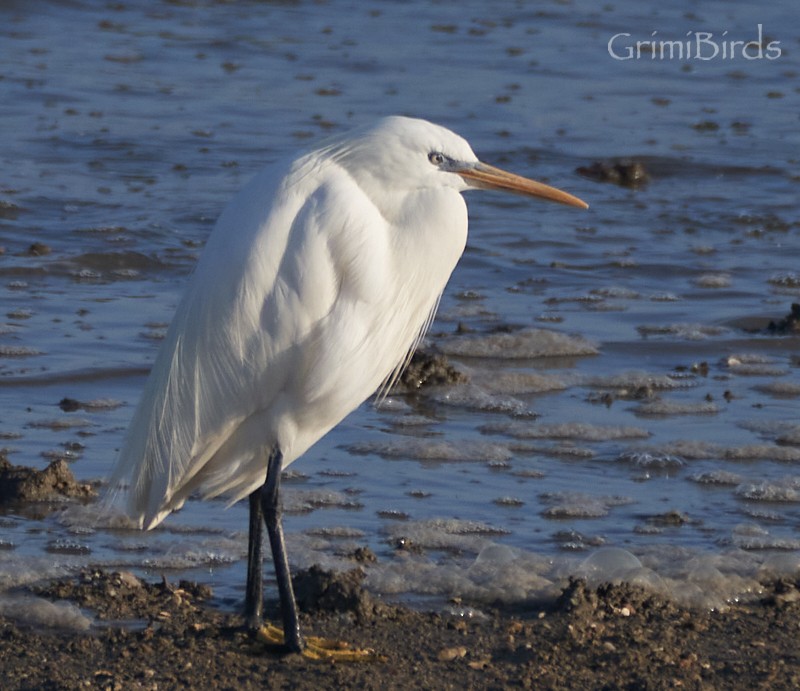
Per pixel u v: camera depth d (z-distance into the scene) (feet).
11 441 41.29
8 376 46.73
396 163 28.55
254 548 29.17
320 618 30.17
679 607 31.32
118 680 26.30
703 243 70.13
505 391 48.47
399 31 117.39
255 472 29.66
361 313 28.32
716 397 48.24
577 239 69.77
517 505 38.01
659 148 87.20
